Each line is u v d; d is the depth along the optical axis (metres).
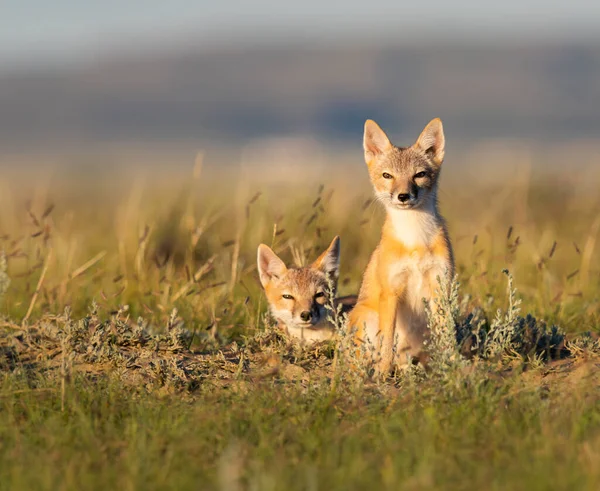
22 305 12.29
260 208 17.61
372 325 10.59
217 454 6.96
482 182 29.83
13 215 19.53
